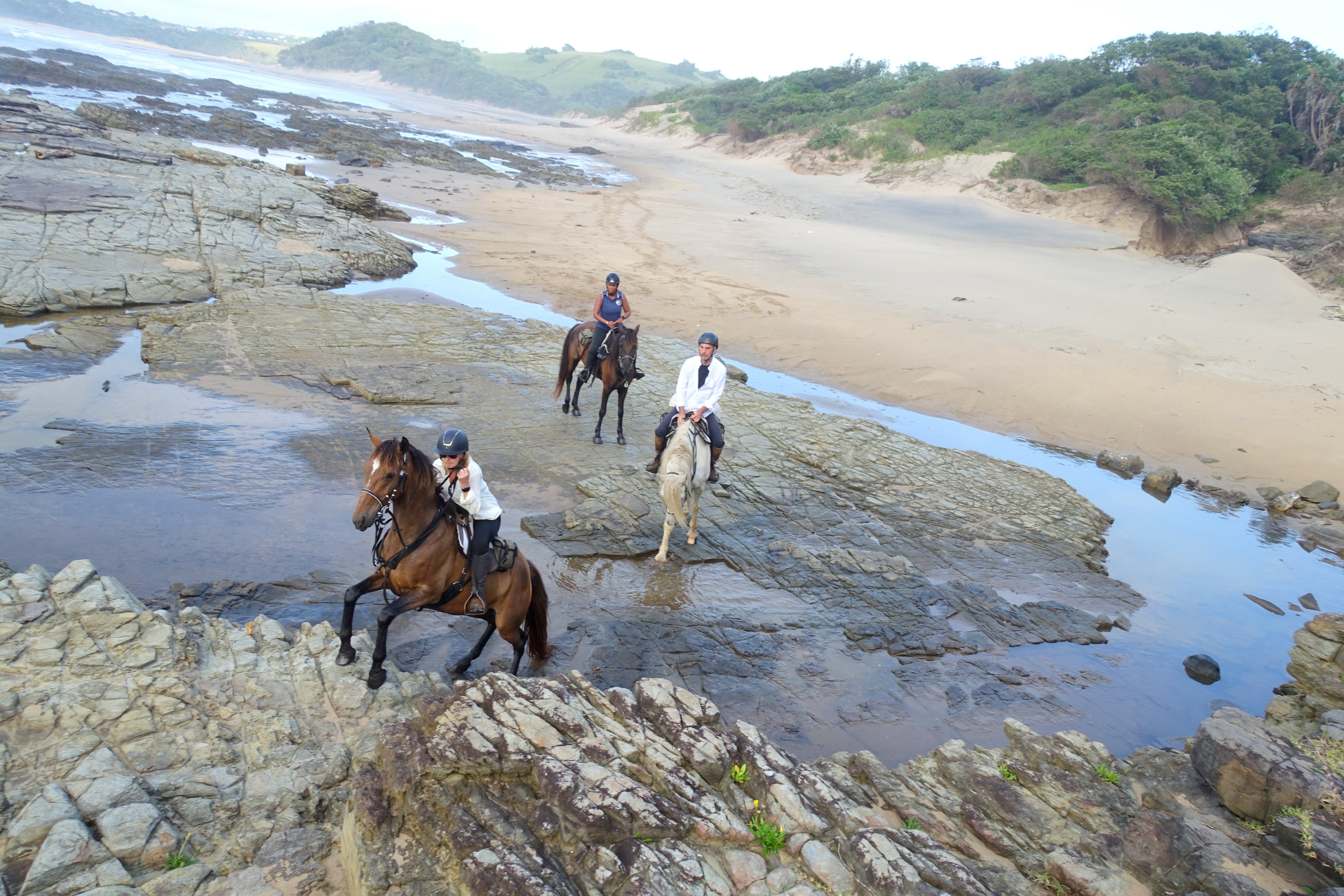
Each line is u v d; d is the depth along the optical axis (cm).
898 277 3139
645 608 944
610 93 19775
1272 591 1223
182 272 1977
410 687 666
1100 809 607
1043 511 1378
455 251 2881
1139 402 1984
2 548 841
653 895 425
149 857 448
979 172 5666
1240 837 561
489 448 1326
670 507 984
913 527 1266
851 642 935
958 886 475
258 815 503
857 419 1681
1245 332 2617
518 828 441
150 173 2688
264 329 1695
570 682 608
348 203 3095
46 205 2116
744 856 479
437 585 647
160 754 534
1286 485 1642
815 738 757
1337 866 490
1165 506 1512
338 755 573
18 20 19675
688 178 6309
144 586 821
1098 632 1037
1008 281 3192
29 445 1068
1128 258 4175
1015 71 7019
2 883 414
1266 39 6219
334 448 1228
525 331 1986
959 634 979
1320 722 704
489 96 18238
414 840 439
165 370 1409
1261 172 5062
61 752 511
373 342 1733
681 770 521
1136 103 5478
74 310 1691
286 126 5959
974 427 1817
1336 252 3884
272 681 642
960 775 651
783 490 1322
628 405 1642
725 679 826
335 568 916
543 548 1038
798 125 7700
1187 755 676
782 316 2481
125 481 1024
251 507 1020
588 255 3053
